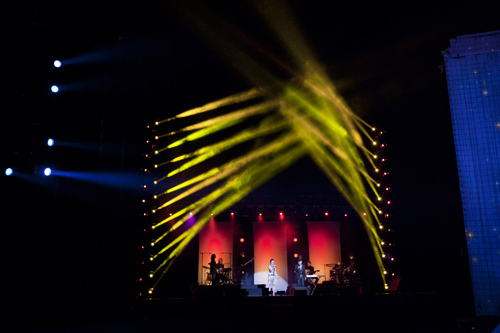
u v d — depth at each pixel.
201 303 10.29
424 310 10.01
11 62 5.36
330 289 12.18
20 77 5.45
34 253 5.41
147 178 13.41
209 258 15.48
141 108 10.59
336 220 15.97
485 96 10.38
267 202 15.74
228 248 15.60
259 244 16.03
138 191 9.92
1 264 5.07
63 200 6.12
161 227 15.05
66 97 6.29
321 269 15.73
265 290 11.86
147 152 13.39
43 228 5.56
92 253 6.48
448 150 11.37
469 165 10.20
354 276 13.60
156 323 5.58
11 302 5.07
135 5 9.95
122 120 7.51
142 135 10.95
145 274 12.78
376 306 9.84
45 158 5.64
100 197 6.84
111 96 7.42
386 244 14.45
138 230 11.73
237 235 15.92
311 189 15.71
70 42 6.56
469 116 10.39
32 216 5.45
